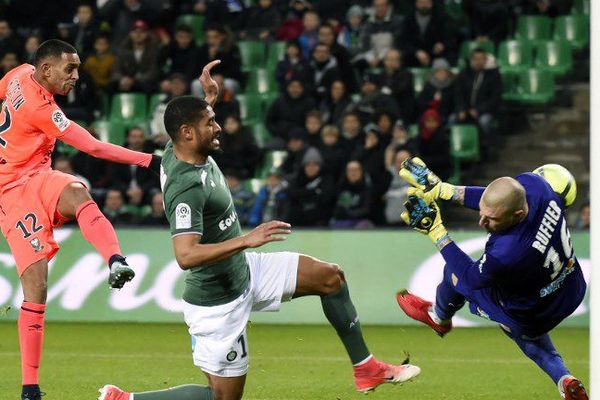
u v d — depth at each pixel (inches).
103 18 1939.0
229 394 649.6
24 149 765.3
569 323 1318.9
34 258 754.2
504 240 629.9
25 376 740.0
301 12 1945.1
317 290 672.4
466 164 1772.9
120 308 1358.3
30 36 1859.0
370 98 1652.3
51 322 1357.0
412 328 1318.9
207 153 621.3
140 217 1541.6
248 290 653.9
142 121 1820.9
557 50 1935.3
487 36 1923.0
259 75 1907.0
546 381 944.3
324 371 995.9
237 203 1546.5
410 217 658.8
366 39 1846.7
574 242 1332.4
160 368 1015.0
